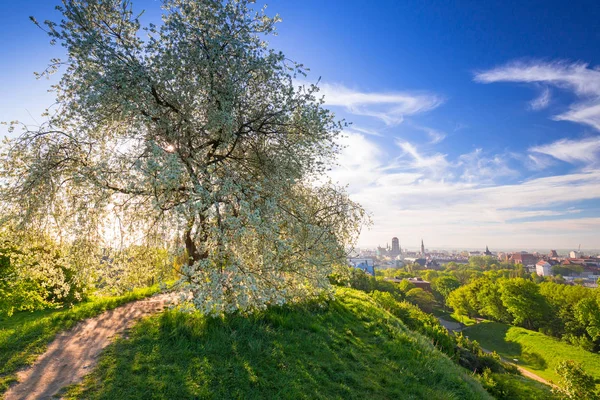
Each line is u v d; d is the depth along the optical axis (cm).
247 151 1076
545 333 5759
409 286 10081
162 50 912
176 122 923
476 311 7744
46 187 847
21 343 689
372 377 771
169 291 773
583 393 2441
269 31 1045
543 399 1423
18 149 860
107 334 757
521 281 6281
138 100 864
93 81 828
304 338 859
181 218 723
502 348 5328
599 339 5044
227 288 746
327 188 1184
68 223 879
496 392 1402
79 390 524
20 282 1079
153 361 627
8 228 867
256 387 605
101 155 902
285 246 813
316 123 977
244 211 754
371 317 1252
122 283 989
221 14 930
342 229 1152
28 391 518
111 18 922
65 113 902
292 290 1012
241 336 770
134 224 939
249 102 1016
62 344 699
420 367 894
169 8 978
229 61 940
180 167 722
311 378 677
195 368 620
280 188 941
